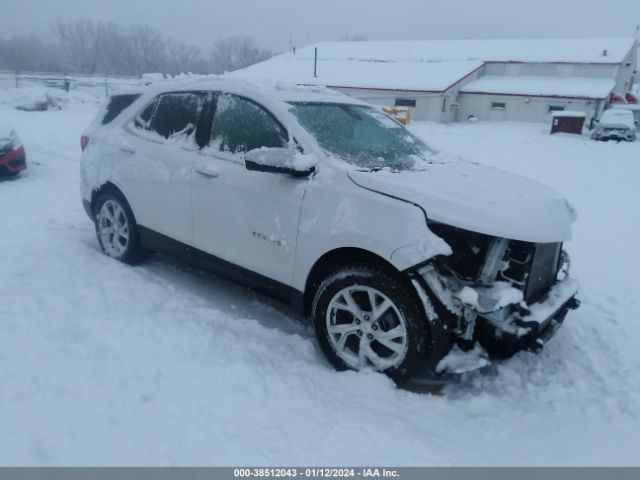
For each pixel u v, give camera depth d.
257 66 35.62
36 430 2.21
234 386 2.70
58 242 4.76
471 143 16.77
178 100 4.04
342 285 2.96
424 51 35.59
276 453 2.24
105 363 2.76
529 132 22.39
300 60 36.31
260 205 3.28
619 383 3.17
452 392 3.00
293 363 3.10
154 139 4.10
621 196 8.67
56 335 2.98
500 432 2.64
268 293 3.44
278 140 3.33
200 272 4.49
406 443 2.43
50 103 20.19
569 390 3.06
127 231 4.33
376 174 2.98
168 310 3.61
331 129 3.43
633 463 2.45
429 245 2.63
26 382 2.52
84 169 4.63
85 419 2.31
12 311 3.24
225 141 3.62
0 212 5.80
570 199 8.32
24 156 7.77
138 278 4.07
